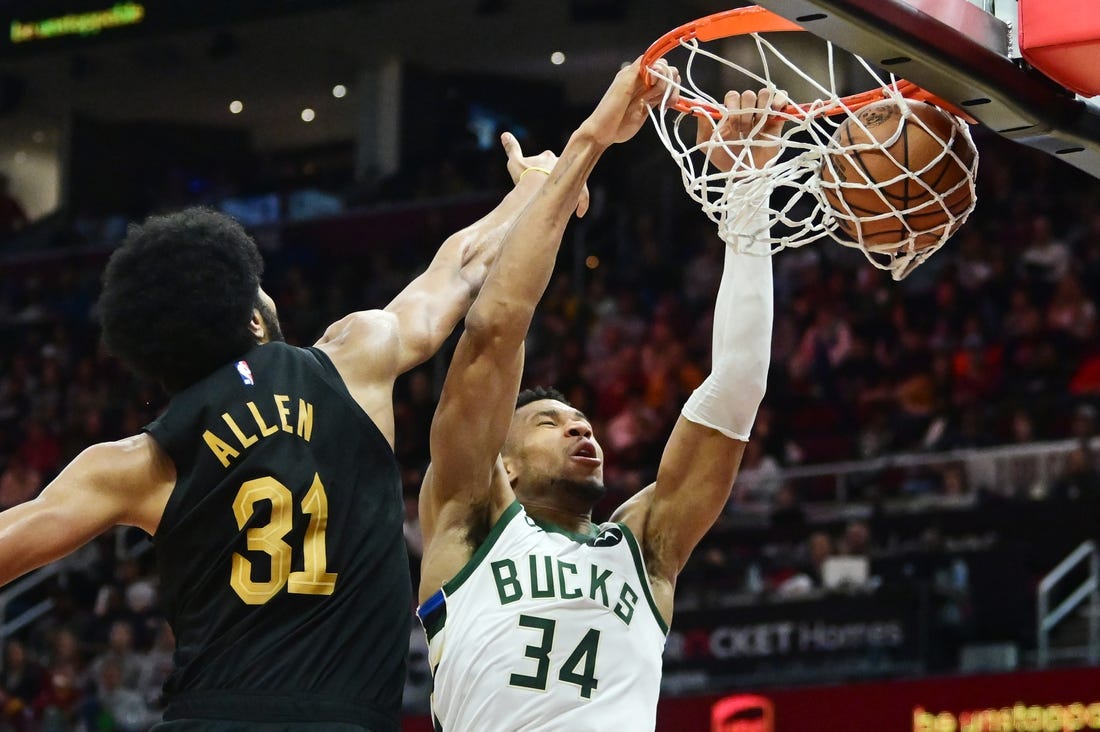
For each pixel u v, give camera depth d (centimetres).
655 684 340
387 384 294
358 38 1856
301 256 1881
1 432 1709
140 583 1278
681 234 1702
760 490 1210
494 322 331
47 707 1166
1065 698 880
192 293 273
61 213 2069
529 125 1962
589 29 1784
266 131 2133
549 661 330
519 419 376
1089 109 339
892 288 1437
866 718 922
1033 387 1283
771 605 1000
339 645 261
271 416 270
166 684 263
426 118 1933
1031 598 998
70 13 1577
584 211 357
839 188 330
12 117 2078
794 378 1386
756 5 298
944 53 305
